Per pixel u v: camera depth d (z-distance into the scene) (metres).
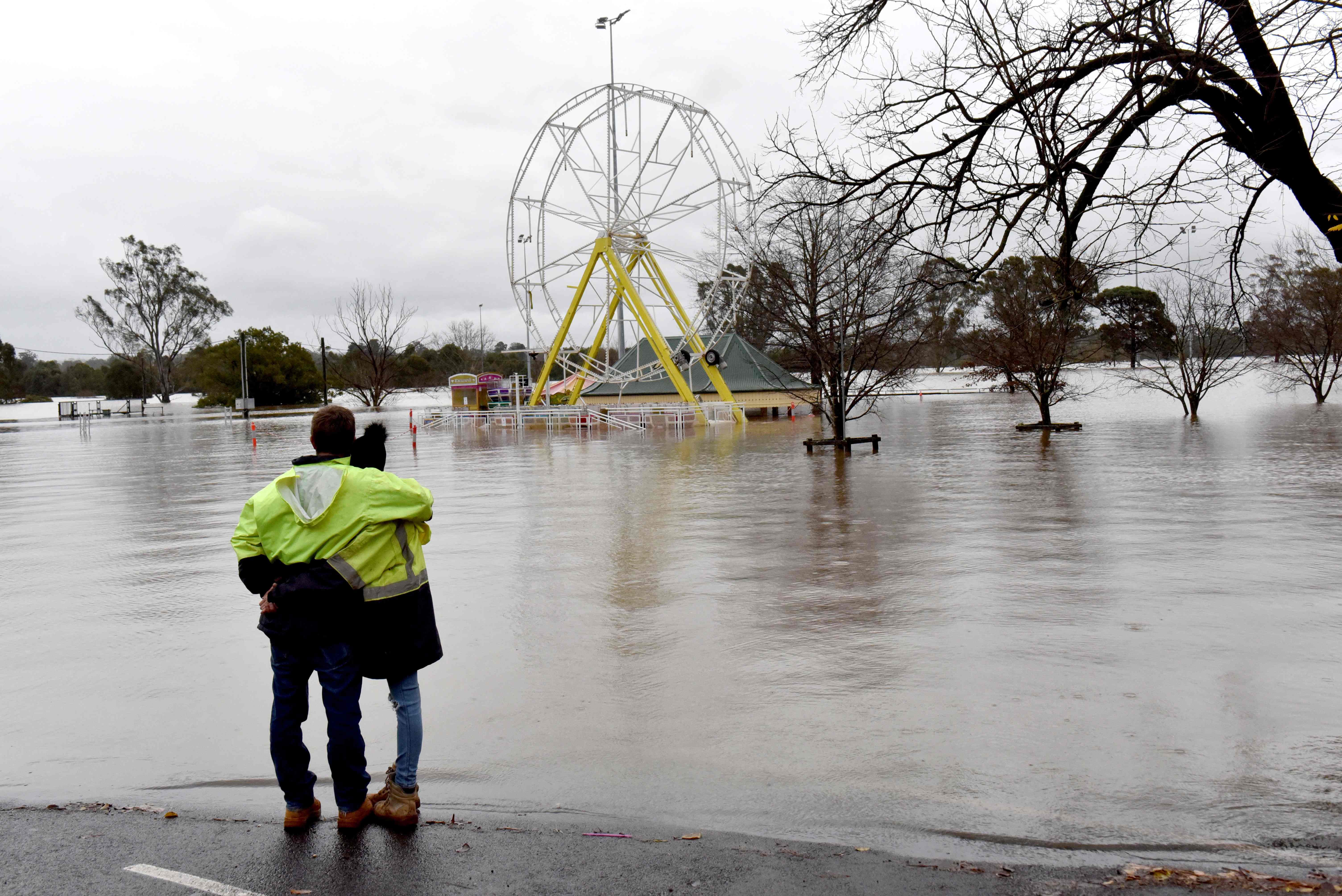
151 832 4.02
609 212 42.75
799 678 5.96
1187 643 6.48
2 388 110.44
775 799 4.21
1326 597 7.73
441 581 9.23
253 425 51.81
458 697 5.75
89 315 92.75
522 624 7.50
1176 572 8.81
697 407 40.19
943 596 8.10
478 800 4.30
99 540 12.61
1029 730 4.95
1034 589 8.26
